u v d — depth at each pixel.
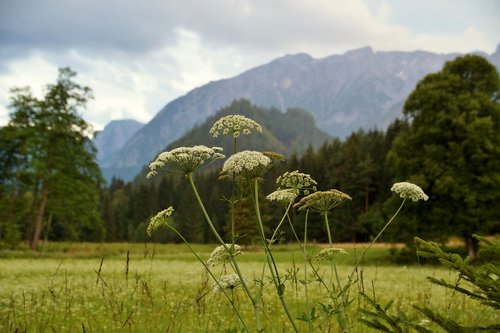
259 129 4.34
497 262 3.12
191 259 33.09
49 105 38.72
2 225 40.34
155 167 3.91
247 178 3.82
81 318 7.79
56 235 75.31
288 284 12.63
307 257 4.12
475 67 31.02
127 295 9.45
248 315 8.20
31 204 42.72
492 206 28.83
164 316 7.26
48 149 38.72
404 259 30.58
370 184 73.31
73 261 29.38
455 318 5.88
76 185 38.78
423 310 2.97
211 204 96.38
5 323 5.54
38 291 12.23
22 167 39.56
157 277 16.75
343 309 3.82
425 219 30.20
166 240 94.31
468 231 28.83
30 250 38.00
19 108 38.94
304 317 3.61
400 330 3.00
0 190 38.81
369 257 32.19
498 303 2.86
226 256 4.09
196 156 3.91
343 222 66.50
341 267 23.66
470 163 29.17
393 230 30.97
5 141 39.00
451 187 28.62
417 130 31.88
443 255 3.03
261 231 3.70
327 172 85.69
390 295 11.15
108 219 108.69
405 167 31.88
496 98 32.03
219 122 4.34
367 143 90.31
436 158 30.03
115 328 6.54
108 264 25.11
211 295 9.97
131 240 108.81
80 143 39.56
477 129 28.61
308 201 4.54
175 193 120.81
